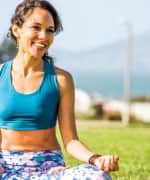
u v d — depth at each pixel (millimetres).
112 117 49438
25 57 5340
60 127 5434
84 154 5180
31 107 5254
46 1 5312
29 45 5266
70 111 5414
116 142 19297
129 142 19562
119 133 25641
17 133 5281
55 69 5430
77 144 5324
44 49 5289
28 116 5262
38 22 5230
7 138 5309
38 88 5301
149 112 52812
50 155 5289
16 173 5191
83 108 56875
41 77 5352
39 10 5258
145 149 16594
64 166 5344
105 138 21484
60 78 5383
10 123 5289
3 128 5316
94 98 62844
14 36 5430
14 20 5359
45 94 5297
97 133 25109
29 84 5309
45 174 5086
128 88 46344
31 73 5344
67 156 12320
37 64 5363
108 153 14883
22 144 5281
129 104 46094
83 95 57469
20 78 5328
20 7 5316
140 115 53000
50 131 5340
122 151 15648
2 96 5289
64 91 5379
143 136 23547
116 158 4828
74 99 5445
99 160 4875
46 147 5312
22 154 5254
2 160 5266
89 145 17531
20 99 5262
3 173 5219
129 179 9453
